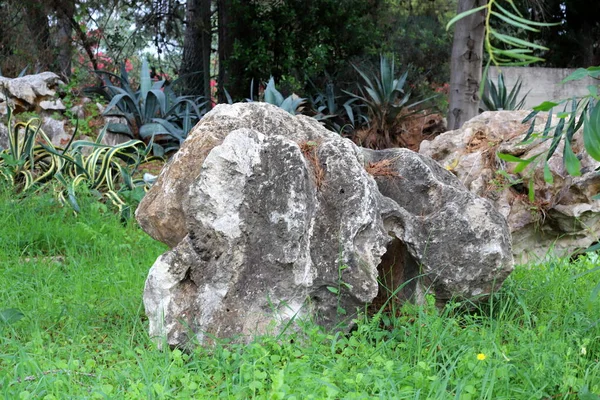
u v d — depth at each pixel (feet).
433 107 49.19
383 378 10.35
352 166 13.19
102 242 21.24
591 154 6.13
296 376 10.37
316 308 12.94
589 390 10.29
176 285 12.51
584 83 51.72
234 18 56.75
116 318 14.82
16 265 18.58
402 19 63.31
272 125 14.20
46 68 56.18
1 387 10.18
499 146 22.48
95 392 9.86
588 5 67.97
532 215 21.34
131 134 36.76
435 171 15.53
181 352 12.24
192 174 13.25
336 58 59.00
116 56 65.92
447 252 13.75
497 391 10.34
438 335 12.05
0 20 55.67
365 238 12.95
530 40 68.69
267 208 12.46
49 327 13.93
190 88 63.77
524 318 13.82
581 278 16.99
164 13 64.13
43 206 24.34
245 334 12.27
